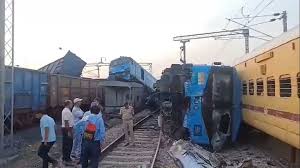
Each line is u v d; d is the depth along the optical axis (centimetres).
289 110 1029
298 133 954
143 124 2772
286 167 1236
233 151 1614
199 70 1655
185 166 1248
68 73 4122
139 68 4056
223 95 1636
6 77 2066
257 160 1405
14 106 2252
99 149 1062
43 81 2775
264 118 1295
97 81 4094
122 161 1383
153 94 4069
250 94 1511
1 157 1357
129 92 3338
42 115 1173
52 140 1169
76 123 1272
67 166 1270
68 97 3281
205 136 1619
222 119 1628
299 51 939
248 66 1553
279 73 1118
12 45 1484
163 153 1540
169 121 2133
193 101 1641
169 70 2264
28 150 1619
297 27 969
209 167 1228
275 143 1423
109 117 3278
